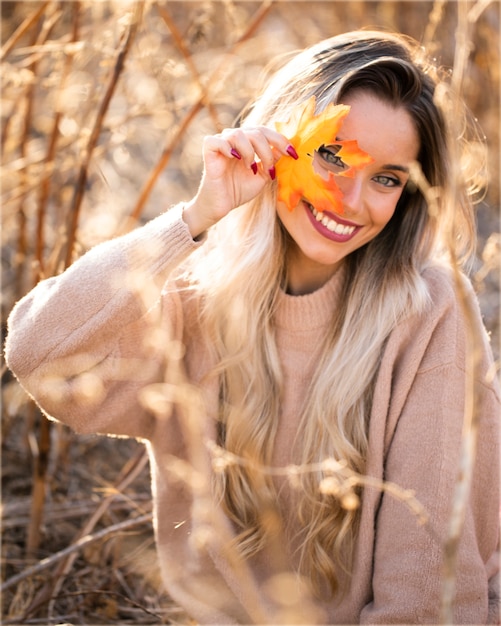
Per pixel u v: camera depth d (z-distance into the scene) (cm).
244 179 144
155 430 164
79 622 191
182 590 166
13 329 149
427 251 162
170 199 327
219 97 222
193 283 165
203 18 211
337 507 153
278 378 160
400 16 377
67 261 188
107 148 227
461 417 150
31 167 231
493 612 152
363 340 156
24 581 196
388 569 148
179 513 167
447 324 153
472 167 172
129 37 177
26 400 221
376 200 149
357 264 161
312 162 145
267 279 159
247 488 158
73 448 252
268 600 156
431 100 147
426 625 144
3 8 313
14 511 223
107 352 151
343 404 155
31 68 221
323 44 153
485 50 357
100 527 220
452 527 90
